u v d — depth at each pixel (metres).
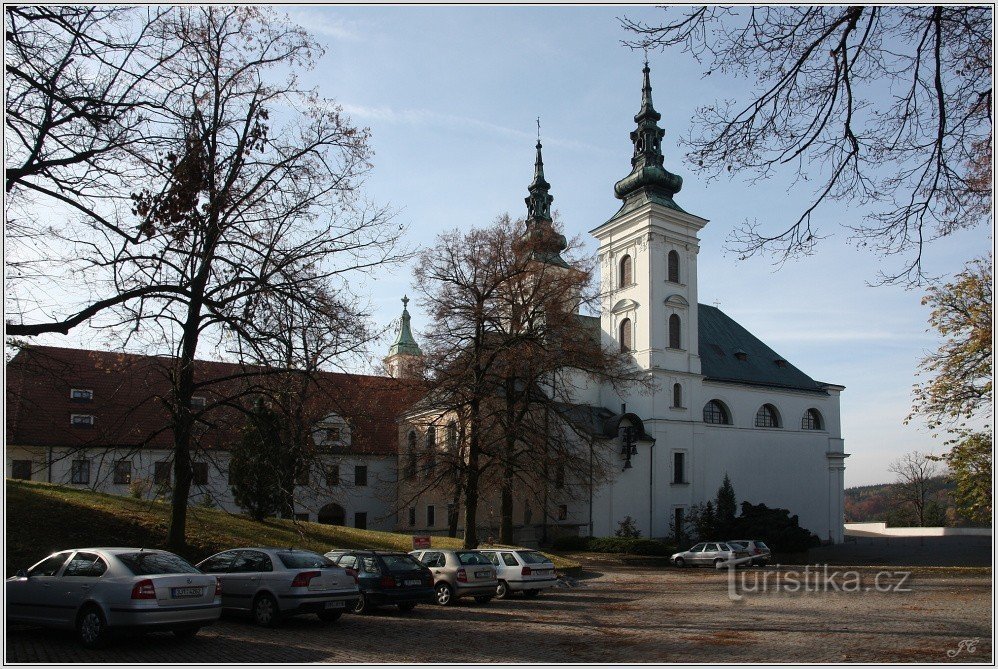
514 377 36.12
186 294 17.62
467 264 35.97
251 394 21.77
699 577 31.48
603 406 55.47
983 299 23.30
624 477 49.66
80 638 13.55
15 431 41.16
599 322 58.22
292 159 19.67
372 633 15.85
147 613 13.16
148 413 46.00
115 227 14.74
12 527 23.92
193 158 14.85
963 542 56.19
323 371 20.53
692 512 51.34
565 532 47.31
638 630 16.34
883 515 97.06
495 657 13.19
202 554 25.08
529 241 36.25
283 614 16.16
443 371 34.97
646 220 54.28
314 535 34.00
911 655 12.81
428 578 20.05
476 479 35.00
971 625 16.08
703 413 54.88
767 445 57.00
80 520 25.58
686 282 55.41
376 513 54.41
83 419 43.88
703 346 58.44
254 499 33.75
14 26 13.02
